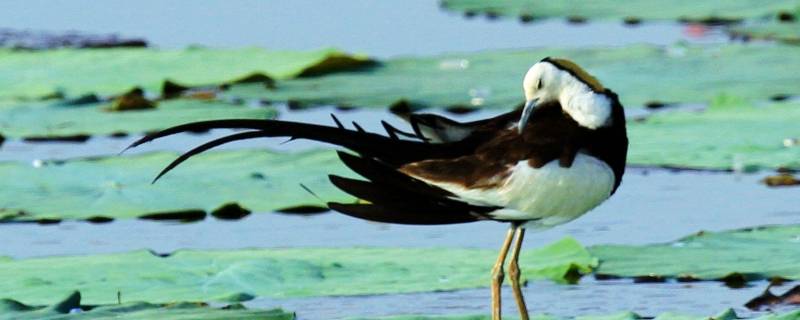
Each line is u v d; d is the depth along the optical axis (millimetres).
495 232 14422
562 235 14266
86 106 18891
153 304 11266
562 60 10594
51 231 14594
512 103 18766
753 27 22844
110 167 15648
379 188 10391
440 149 10547
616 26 23641
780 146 16266
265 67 20625
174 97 19656
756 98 18797
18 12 24344
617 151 10555
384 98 19125
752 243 12922
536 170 10320
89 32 23203
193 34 22922
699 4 24609
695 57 20703
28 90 20031
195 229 14539
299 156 15945
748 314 11695
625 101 18781
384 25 23156
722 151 16172
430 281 12227
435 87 19547
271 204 14688
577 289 12492
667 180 15844
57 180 15289
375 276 12336
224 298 11867
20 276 12367
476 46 22172
